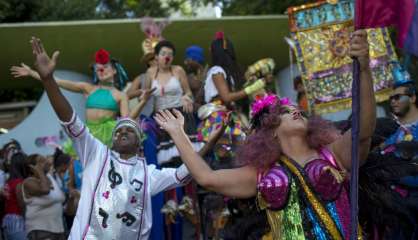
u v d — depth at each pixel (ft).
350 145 12.14
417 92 18.62
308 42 24.52
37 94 54.39
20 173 25.77
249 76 22.76
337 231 11.66
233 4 54.80
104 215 16.08
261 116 12.81
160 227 20.76
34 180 24.12
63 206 27.22
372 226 12.91
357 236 11.26
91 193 16.25
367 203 12.68
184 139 12.93
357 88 11.57
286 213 11.91
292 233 11.80
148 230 16.65
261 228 12.64
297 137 12.46
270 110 12.69
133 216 16.31
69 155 28.89
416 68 23.53
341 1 24.47
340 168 12.24
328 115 32.53
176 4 59.62
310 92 24.26
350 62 24.18
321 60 24.36
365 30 12.13
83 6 51.60
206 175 12.48
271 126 12.64
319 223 11.70
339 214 11.76
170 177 16.74
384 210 12.59
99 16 54.95
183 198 20.88
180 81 23.76
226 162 20.70
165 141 21.99
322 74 24.31
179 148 12.83
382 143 15.17
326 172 11.89
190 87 25.21
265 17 34.63
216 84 22.07
